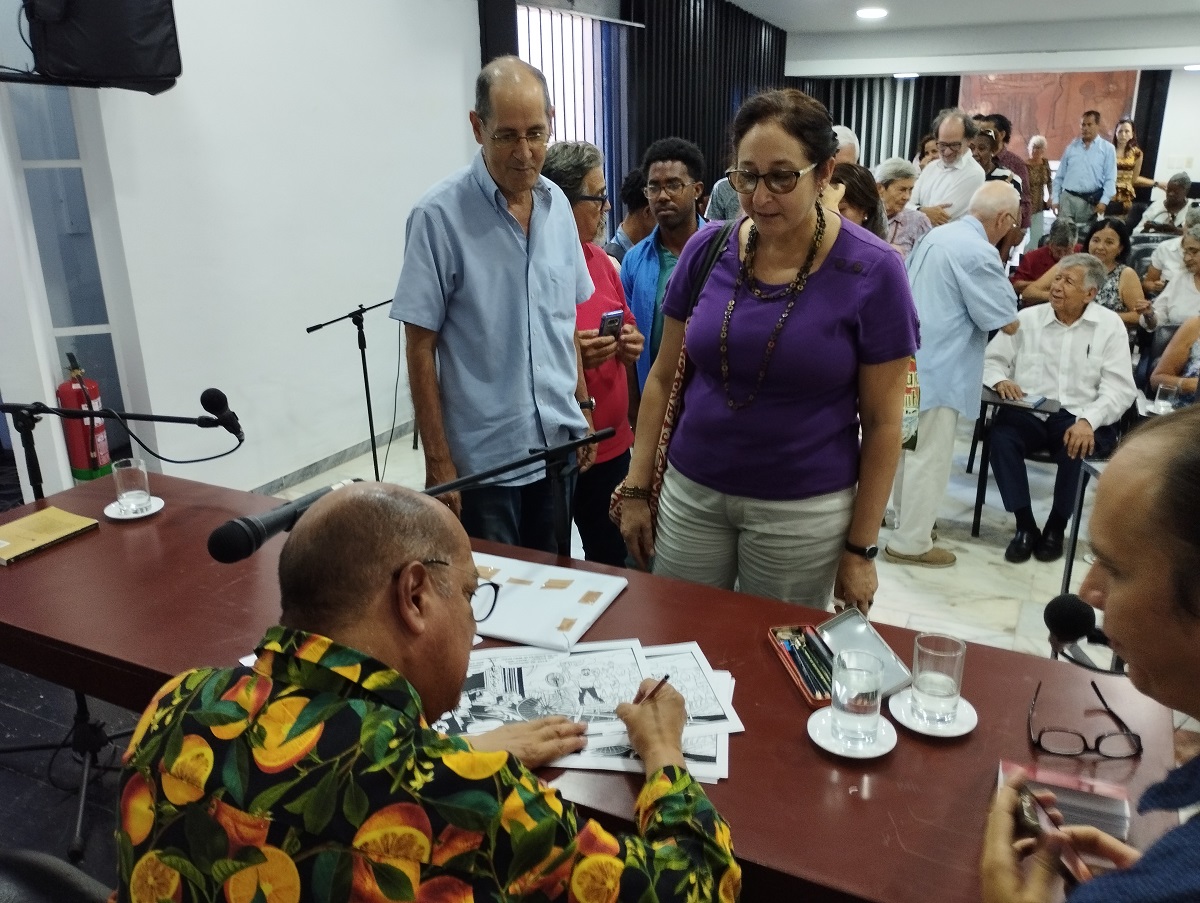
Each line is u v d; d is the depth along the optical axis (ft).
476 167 6.68
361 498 2.81
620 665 4.49
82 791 6.56
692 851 2.94
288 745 2.46
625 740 3.92
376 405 15.43
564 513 5.54
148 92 9.52
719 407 5.64
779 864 3.23
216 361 12.33
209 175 11.83
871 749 3.80
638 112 21.57
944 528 12.74
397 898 2.32
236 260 12.39
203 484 7.11
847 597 5.65
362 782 2.39
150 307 11.35
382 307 15.21
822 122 4.85
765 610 5.02
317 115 13.32
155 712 2.72
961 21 26.71
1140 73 30.58
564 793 3.62
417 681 2.80
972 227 10.54
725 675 4.38
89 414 6.52
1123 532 1.93
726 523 5.87
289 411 13.61
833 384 5.35
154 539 6.06
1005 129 19.70
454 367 6.89
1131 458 1.96
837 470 5.56
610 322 7.68
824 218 5.28
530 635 4.72
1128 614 1.96
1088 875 2.94
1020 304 16.17
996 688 4.25
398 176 15.14
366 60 14.06
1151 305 15.56
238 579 5.46
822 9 24.85
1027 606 10.41
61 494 6.83
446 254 6.61
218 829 2.41
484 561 5.64
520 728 3.90
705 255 5.80
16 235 10.23
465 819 2.41
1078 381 11.56
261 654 2.65
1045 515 13.02
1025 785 3.14
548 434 7.09
